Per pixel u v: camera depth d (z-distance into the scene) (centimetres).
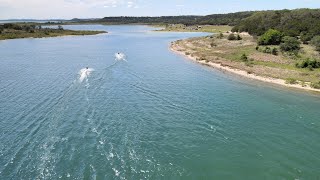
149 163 3136
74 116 4250
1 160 3103
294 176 2995
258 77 6781
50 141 3509
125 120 4172
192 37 16350
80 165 3045
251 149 3488
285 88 5944
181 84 6109
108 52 10606
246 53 9600
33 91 5384
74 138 3597
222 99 5175
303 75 6750
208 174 3003
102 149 3366
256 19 16350
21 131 3750
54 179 2816
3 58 9206
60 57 9406
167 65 8131
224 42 12638
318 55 8762
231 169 3095
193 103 4938
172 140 3644
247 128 4022
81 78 6369
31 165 3025
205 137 3750
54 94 5219
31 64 8119
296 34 12262
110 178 2858
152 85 5969
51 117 4191
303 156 3353
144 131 3859
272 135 3834
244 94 5494
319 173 3044
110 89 5591
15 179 2800
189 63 8512
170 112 4522
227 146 3544
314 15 14462
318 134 3875
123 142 3547
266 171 3072
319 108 4803
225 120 4269
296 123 4206
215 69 7706
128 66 7825
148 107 4703
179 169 3059
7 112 4347
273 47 10481
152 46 12631
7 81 6100
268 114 4519
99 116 4275
